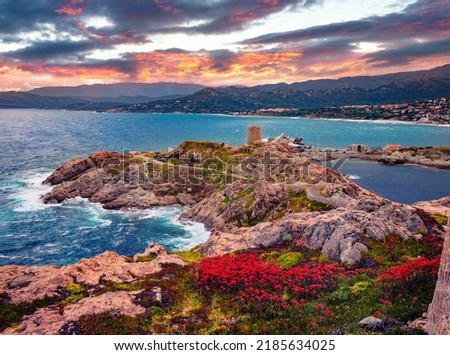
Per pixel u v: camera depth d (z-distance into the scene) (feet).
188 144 436.76
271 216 207.41
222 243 151.64
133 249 216.33
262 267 106.01
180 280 109.50
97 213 282.36
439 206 224.33
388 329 68.39
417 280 86.74
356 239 123.13
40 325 82.33
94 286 107.34
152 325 81.10
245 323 79.71
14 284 110.83
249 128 467.11
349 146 638.12
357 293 90.63
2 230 244.01
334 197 202.80
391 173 481.87
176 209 294.87
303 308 84.58
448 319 57.62
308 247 130.93
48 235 237.45
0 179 381.40
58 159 522.88
